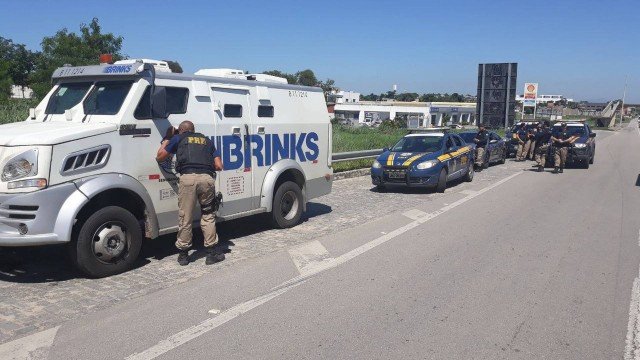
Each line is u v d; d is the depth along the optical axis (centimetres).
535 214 1030
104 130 595
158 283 584
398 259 695
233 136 756
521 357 420
